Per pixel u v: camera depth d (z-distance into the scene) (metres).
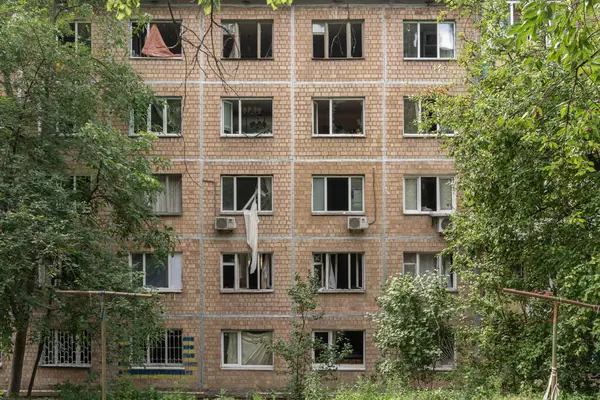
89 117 18.78
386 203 23.95
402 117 24.00
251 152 24.08
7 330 16.73
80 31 23.44
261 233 23.98
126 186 18.41
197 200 23.98
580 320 13.49
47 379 23.45
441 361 21.08
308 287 20.16
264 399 19.72
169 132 24.19
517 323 17.14
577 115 10.55
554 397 10.18
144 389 20.12
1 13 17.53
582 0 8.48
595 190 13.59
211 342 23.75
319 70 24.14
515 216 14.80
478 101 15.83
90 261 17.77
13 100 17.34
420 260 24.03
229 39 24.33
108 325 17.77
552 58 9.17
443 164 23.95
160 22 24.02
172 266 23.98
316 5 24.12
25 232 15.05
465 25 24.05
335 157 24.03
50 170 17.84
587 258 13.86
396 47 24.08
